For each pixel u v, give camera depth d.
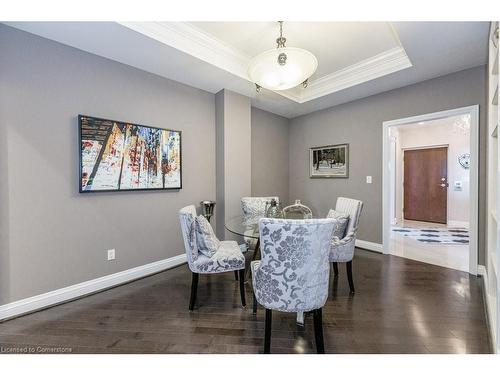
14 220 2.07
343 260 2.44
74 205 2.41
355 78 3.46
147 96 2.98
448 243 4.36
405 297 2.38
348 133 4.21
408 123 3.51
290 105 4.40
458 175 5.88
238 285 2.71
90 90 2.51
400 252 3.84
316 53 2.98
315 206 4.78
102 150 2.57
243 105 3.86
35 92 2.16
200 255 2.26
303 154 4.98
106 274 2.65
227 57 2.97
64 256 2.35
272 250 1.52
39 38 2.19
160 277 2.95
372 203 3.92
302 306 1.53
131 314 2.11
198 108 3.55
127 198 2.82
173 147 3.23
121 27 2.12
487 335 1.79
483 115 2.83
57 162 2.30
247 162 3.94
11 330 1.88
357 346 1.68
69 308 2.21
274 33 2.58
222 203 3.71
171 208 3.26
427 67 2.91
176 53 2.57
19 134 2.08
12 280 2.06
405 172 6.68
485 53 2.58
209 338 1.78
